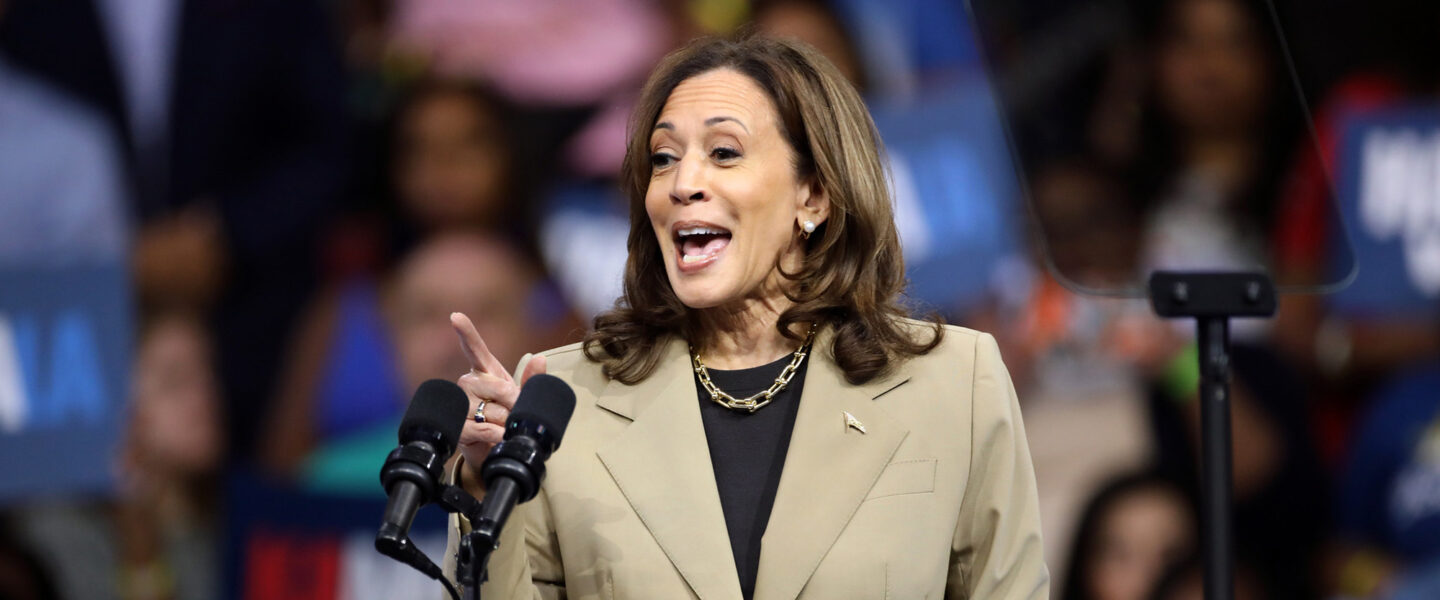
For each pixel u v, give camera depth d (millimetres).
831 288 6715
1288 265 7793
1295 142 7875
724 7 13477
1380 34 15312
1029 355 13797
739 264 6535
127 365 13336
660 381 6785
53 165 13258
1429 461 14836
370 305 13328
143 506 13320
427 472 5430
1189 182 7738
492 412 5852
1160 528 13836
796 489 6363
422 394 5645
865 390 6582
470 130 13305
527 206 13328
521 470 5355
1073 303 13867
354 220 13367
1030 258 13805
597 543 6387
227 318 13367
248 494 13336
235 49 13359
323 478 13336
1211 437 6582
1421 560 14688
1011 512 6547
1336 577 14688
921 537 6289
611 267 13320
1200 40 7797
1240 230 7742
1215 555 6500
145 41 13367
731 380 6809
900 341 6691
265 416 13375
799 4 13555
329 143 13367
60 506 13250
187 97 13391
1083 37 7680
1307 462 14703
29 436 13203
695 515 6363
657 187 6621
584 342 7109
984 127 13812
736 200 6477
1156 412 13914
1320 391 14828
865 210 6691
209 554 13336
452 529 6309
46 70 13234
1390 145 15172
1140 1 7754
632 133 6926
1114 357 13891
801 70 6762
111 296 13312
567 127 13367
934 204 13641
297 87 13391
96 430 13297
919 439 6473
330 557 13320
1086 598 13812
